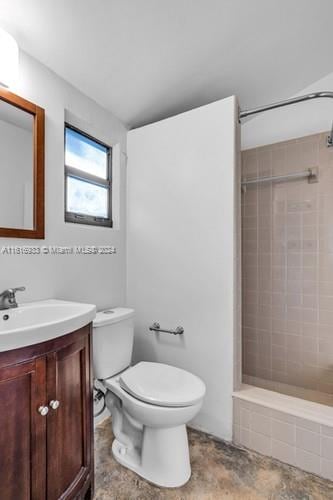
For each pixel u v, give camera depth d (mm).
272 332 2250
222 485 1299
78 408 1118
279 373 2223
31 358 906
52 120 1461
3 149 1246
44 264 1433
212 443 1591
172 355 1848
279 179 2205
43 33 1251
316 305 2080
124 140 2037
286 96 2170
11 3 1104
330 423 1351
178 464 1309
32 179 1355
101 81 1616
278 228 2219
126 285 2055
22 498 881
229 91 1953
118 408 1567
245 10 1359
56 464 996
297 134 2154
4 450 841
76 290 1626
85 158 1810
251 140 2346
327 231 2035
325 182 2045
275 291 2234
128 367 1667
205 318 1723
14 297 1215
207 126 1722
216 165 1687
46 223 1437
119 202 1993
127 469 1386
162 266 1898
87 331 1191
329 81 2047
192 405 1256
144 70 1608
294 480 1337
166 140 1884
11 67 1160
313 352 2096
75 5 1155
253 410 1546
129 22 1295
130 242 2047
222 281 1663
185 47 1509
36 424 923
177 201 1836
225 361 1645
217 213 1682
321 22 1541
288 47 1678
